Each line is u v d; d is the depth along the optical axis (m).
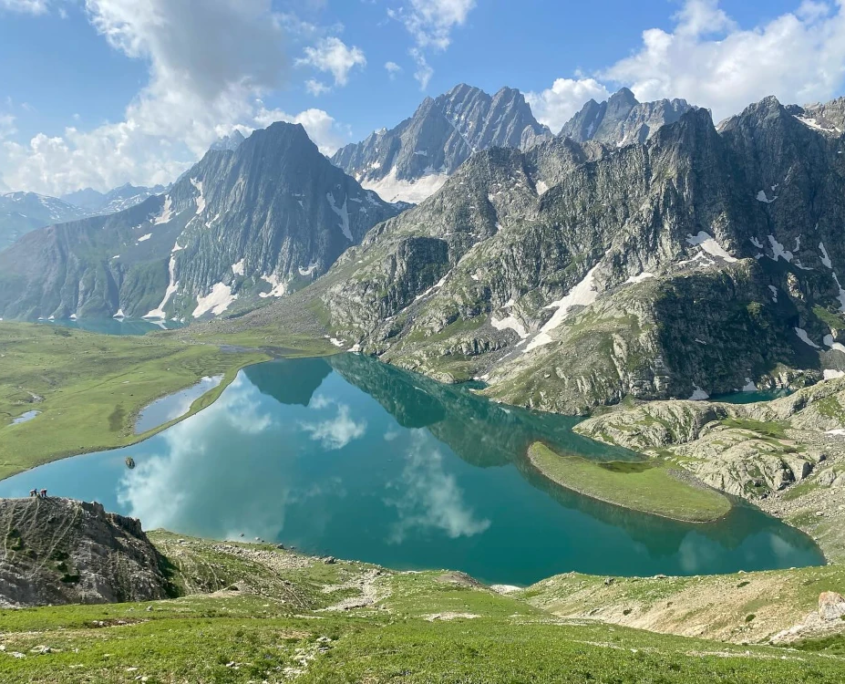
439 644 38.97
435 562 118.00
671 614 62.09
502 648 38.00
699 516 137.00
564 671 32.97
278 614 59.31
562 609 79.38
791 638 45.28
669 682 31.80
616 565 116.12
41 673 30.14
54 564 62.66
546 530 133.00
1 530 63.84
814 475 145.00
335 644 40.38
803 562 114.50
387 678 31.62
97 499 149.50
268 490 156.38
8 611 47.09
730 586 63.12
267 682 32.31
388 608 73.06
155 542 92.25
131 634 41.00
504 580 111.25
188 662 33.31
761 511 139.12
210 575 79.12
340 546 124.88
